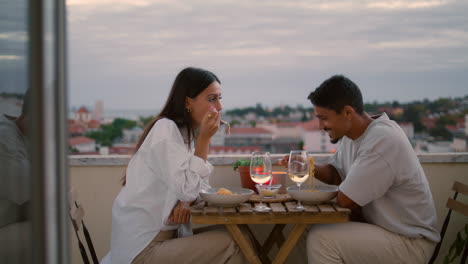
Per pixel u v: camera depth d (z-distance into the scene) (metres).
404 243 1.95
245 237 1.98
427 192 2.05
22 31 0.71
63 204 0.73
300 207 1.91
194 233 2.16
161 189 2.00
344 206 1.95
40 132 0.70
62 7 0.72
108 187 2.67
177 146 1.97
